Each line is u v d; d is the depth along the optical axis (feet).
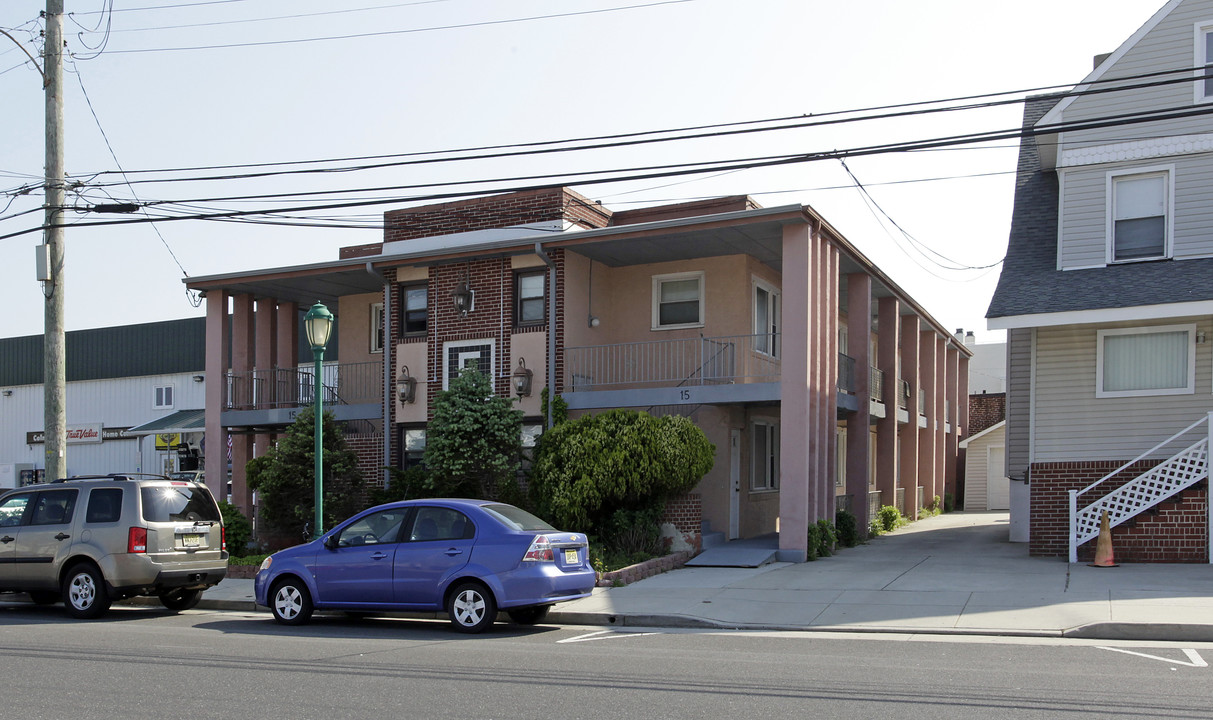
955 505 127.13
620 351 74.08
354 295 84.53
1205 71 61.41
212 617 48.62
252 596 54.03
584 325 71.56
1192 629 36.99
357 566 43.01
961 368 133.69
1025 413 73.51
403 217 78.95
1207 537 55.01
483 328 71.87
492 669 31.09
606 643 37.55
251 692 27.53
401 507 43.75
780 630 41.55
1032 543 61.72
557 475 61.52
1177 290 56.65
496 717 24.40
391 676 29.89
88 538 47.50
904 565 59.21
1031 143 70.03
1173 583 47.73
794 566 60.03
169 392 135.23
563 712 24.88
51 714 24.98
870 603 45.78
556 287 69.56
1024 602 44.16
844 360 75.66
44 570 48.08
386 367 75.20
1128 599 43.39
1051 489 61.62
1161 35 62.59
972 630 39.11
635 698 26.45
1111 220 62.85
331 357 120.67
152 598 56.39
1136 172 62.54
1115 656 33.22
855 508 77.10
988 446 126.62
